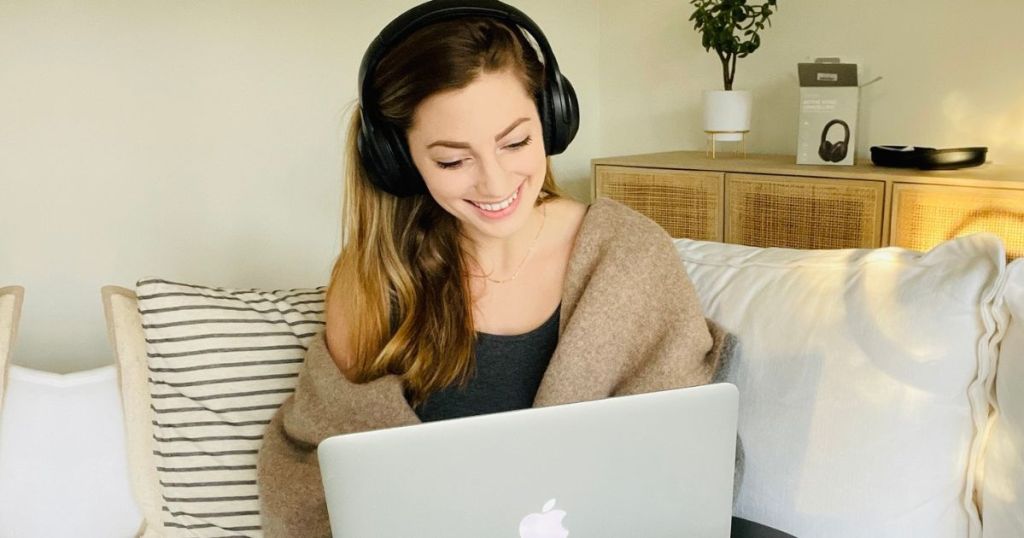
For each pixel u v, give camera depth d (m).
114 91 2.12
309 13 2.41
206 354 1.29
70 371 2.17
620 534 0.83
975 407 1.04
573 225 1.28
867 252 1.17
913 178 2.30
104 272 2.18
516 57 1.04
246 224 2.40
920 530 1.05
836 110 2.55
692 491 0.84
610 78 3.33
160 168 2.22
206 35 2.24
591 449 0.80
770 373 1.14
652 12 3.16
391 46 1.05
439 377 1.19
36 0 1.99
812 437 1.09
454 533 0.80
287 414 1.21
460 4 1.03
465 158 1.04
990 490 1.03
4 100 1.99
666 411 0.81
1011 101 2.46
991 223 2.19
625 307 1.16
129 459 1.33
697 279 1.29
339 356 1.26
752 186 2.62
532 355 1.21
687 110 3.15
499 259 1.25
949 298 1.03
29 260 2.08
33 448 1.30
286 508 1.14
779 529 1.11
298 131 2.45
